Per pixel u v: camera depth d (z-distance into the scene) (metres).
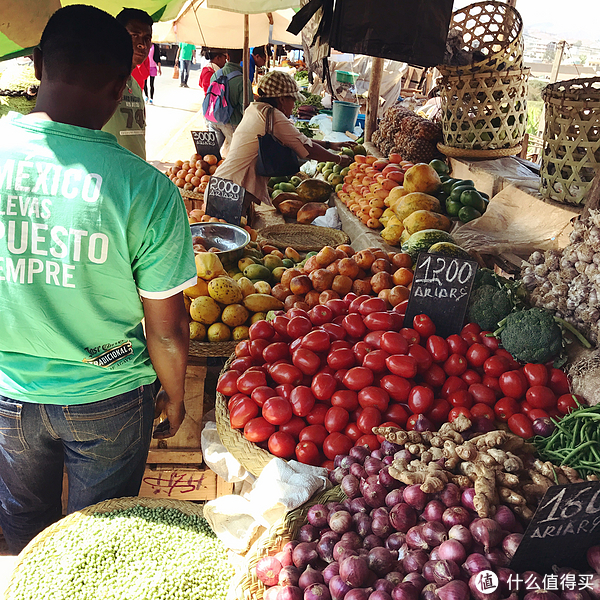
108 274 1.55
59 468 1.97
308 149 4.91
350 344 2.53
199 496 2.55
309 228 4.83
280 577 1.58
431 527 1.51
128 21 3.08
